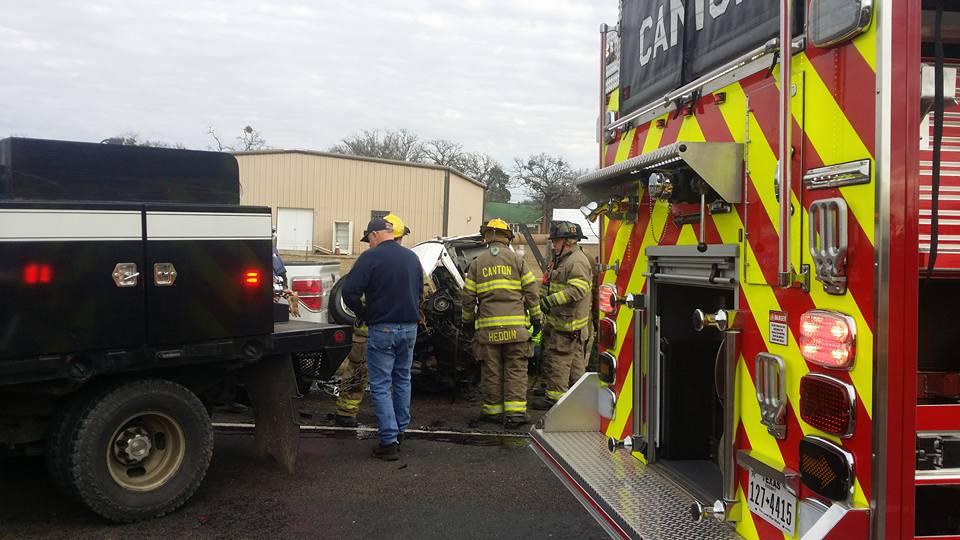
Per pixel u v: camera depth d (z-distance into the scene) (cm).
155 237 403
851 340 203
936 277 276
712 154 260
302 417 655
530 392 793
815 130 218
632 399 360
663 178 287
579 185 385
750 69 258
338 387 662
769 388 241
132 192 412
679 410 351
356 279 526
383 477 500
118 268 388
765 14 249
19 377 355
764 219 248
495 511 440
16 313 355
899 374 194
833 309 212
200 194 438
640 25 362
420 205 3909
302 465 522
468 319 667
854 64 202
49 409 391
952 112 279
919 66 193
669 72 326
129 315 393
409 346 553
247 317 446
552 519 429
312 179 3731
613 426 386
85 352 378
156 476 414
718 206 274
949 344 296
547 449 382
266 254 455
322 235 3756
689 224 303
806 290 224
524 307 656
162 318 406
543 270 988
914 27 193
